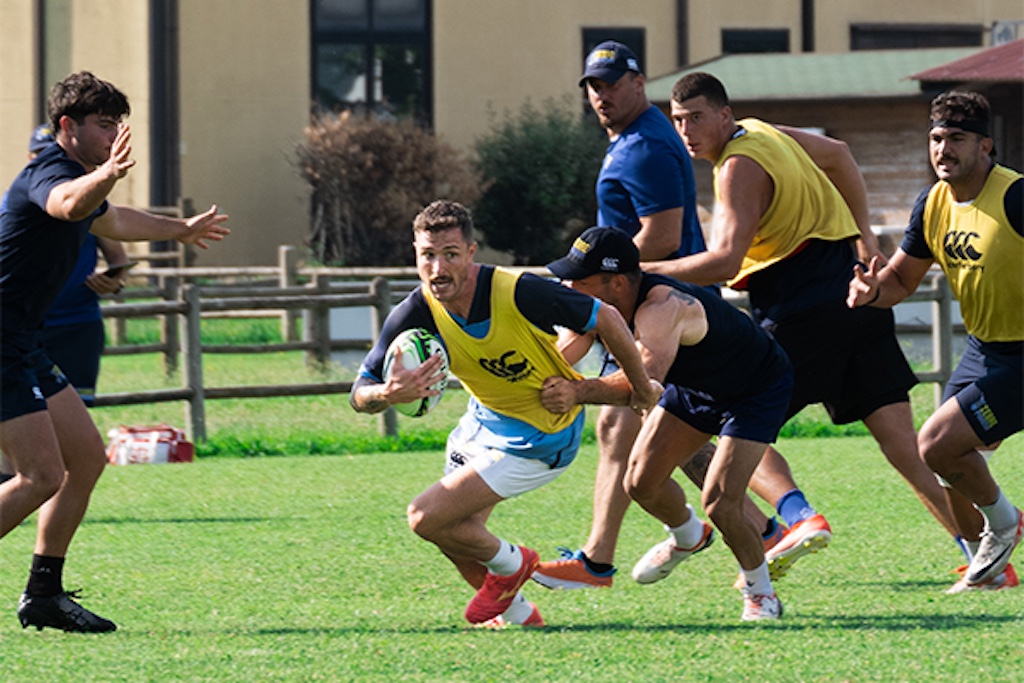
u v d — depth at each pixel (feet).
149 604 75.77
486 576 69.15
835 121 317.42
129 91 337.52
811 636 65.41
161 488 118.52
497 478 67.21
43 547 68.33
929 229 76.95
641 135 86.99
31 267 65.67
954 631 65.77
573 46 377.71
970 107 73.31
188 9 353.10
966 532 79.25
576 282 68.74
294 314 228.02
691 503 108.37
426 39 370.73
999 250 73.41
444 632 68.08
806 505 78.84
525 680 57.93
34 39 336.70
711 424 72.43
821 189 83.10
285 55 361.10
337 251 342.85
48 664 61.46
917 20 395.34
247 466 131.44
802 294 82.38
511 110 374.84
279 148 359.87
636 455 74.43
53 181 64.13
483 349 65.10
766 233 82.28
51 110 66.18
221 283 284.00
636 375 65.41
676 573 84.94
